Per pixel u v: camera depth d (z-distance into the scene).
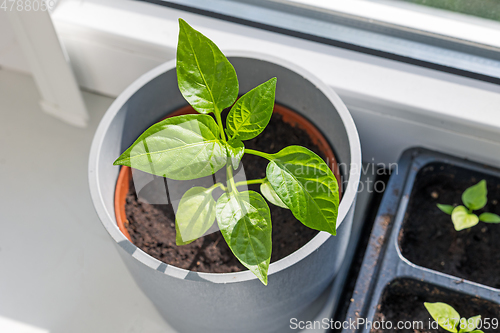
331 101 0.40
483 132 0.45
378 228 0.45
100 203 0.37
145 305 0.48
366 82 0.46
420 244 0.47
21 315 0.48
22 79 0.62
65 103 0.55
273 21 0.48
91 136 0.57
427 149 0.48
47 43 0.48
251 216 0.34
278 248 0.41
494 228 0.48
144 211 0.42
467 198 0.45
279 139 0.45
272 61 0.41
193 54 0.32
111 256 0.51
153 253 0.40
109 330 0.47
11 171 0.55
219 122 0.34
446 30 0.46
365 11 0.47
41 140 0.57
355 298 0.43
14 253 0.51
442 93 0.45
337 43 0.48
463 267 0.46
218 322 0.39
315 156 0.33
